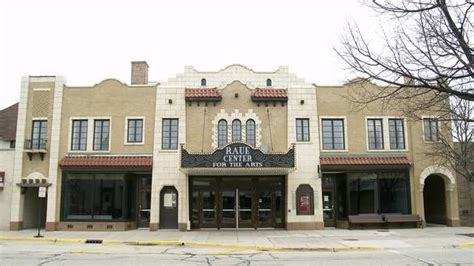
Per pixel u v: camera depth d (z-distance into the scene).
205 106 26.58
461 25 6.68
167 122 26.53
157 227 25.41
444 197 27.41
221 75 27.77
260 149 25.09
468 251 16.89
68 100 26.94
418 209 25.95
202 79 27.75
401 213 25.98
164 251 17.73
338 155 26.42
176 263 14.19
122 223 25.48
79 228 25.61
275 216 26.39
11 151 27.06
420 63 8.88
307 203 25.75
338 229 25.77
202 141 26.20
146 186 26.92
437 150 25.33
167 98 26.64
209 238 21.59
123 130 26.55
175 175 25.91
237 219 26.30
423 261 14.31
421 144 26.59
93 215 25.77
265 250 18.03
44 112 26.77
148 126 26.55
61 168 26.12
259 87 27.30
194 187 26.44
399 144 26.86
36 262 14.35
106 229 25.52
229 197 26.53
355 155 26.44
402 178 26.36
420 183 26.14
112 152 26.36
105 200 25.84
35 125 26.77
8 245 19.84
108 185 25.94
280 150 26.25
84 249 18.27
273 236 22.23
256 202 26.42
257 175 26.52
